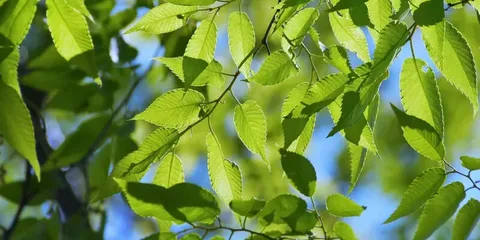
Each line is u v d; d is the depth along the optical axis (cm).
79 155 204
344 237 180
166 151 176
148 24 176
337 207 179
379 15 174
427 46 171
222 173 179
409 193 176
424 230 176
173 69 177
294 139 178
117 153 208
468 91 172
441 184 176
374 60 170
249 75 178
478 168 175
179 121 177
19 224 207
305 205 178
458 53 171
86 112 211
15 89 169
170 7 176
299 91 179
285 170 179
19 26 170
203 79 177
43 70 210
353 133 176
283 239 179
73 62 174
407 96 174
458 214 176
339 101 178
